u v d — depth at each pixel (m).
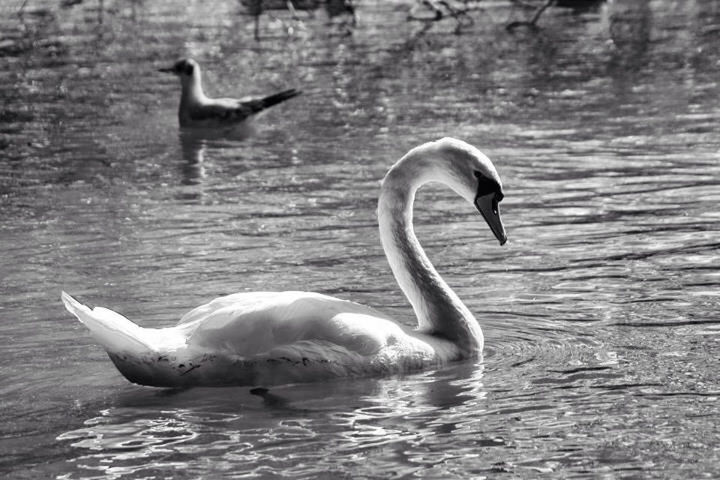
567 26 44.50
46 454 9.26
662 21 45.19
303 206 18.92
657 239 16.03
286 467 8.89
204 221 18.00
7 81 34.41
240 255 15.84
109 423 9.91
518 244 16.12
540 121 26.12
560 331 12.30
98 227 17.70
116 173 22.11
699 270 14.39
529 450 9.14
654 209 17.84
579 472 8.73
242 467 8.91
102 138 25.89
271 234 17.05
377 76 33.94
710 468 8.75
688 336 11.91
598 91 30.00
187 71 27.23
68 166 22.86
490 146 23.48
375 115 27.81
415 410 10.07
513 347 11.86
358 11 50.19
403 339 11.20
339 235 16.89
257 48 40.75
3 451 9.34
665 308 12.91
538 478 8.63
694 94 28.84
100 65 37.41
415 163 11.99
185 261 15.58
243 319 10.79
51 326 12.74
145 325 12.76
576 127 25.23
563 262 15.07
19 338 12.34
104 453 9.25
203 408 10.23
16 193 20.42
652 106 27.45
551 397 10.30
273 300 11.01
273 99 27.62
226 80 34.38
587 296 13.53
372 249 16.03
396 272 11.96
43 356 11.76
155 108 29.91
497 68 34.62
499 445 9.24
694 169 20.61
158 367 10.59
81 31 45.72
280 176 21.48
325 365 10.79
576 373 10.94
